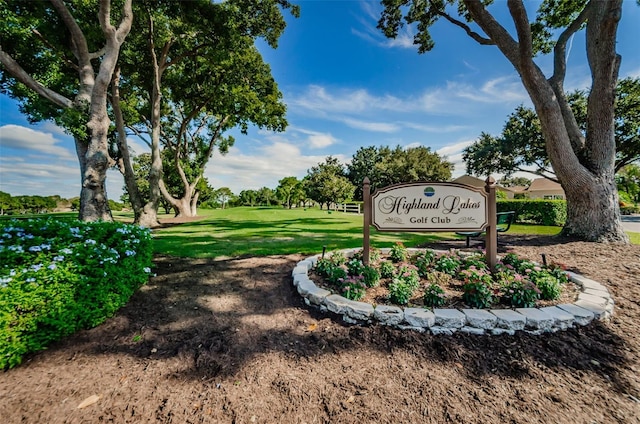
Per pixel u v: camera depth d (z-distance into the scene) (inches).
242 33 424.2
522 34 213.3
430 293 104.3
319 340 90.3
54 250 93.6
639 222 541.3
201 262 179.6
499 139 599.2
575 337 89.1
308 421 60.2
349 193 1218.0
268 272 158.1
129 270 114.3
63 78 391.9
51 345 84.9
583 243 217.9
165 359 80.7
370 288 124.3
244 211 970.7
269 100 574.2
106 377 72.8
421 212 141.9
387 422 59.8
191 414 61.4
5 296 74.4
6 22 284.8
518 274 129.5
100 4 278.4
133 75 489.1
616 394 67.5
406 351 83.8
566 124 261.6
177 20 398.6
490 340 87.8
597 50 225.8
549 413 61.9
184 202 679.7
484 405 64.2
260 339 91.4
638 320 99.3
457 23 323.3
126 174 433.4
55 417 59.8
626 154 509.4
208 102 563.5
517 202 504.4
